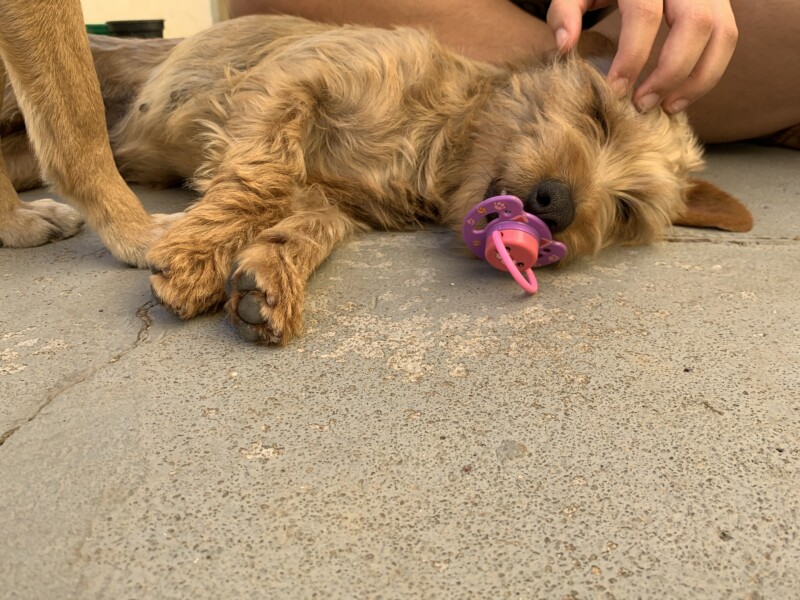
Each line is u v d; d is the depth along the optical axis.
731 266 0.39
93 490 0.21
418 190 0.43
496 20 0.55
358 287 0.34
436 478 0.22
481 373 0.27
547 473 0.22
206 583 0.18
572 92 0.40
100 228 0.35
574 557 0.19
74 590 0.18
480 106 0.43
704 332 0.31
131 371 0.26
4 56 0.30
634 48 0.40
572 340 0.30
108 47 0.52
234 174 0.37
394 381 0.26
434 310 0.32
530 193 0.35
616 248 0.42
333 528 0.20
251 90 0.41
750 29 0.57
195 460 0.22
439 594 0.18
